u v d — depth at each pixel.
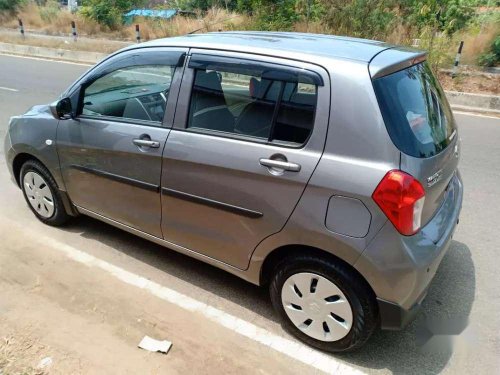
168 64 3.09
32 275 3.48
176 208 3.11
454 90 9.88
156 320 3.04
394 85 2.51
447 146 2.79
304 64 2.57
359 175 2.37
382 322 2.52
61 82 11.62
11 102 9.30
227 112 2.83
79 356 2.71
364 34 11.81
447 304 3.27
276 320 3.07
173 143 3.01
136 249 3.89
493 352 2.83
